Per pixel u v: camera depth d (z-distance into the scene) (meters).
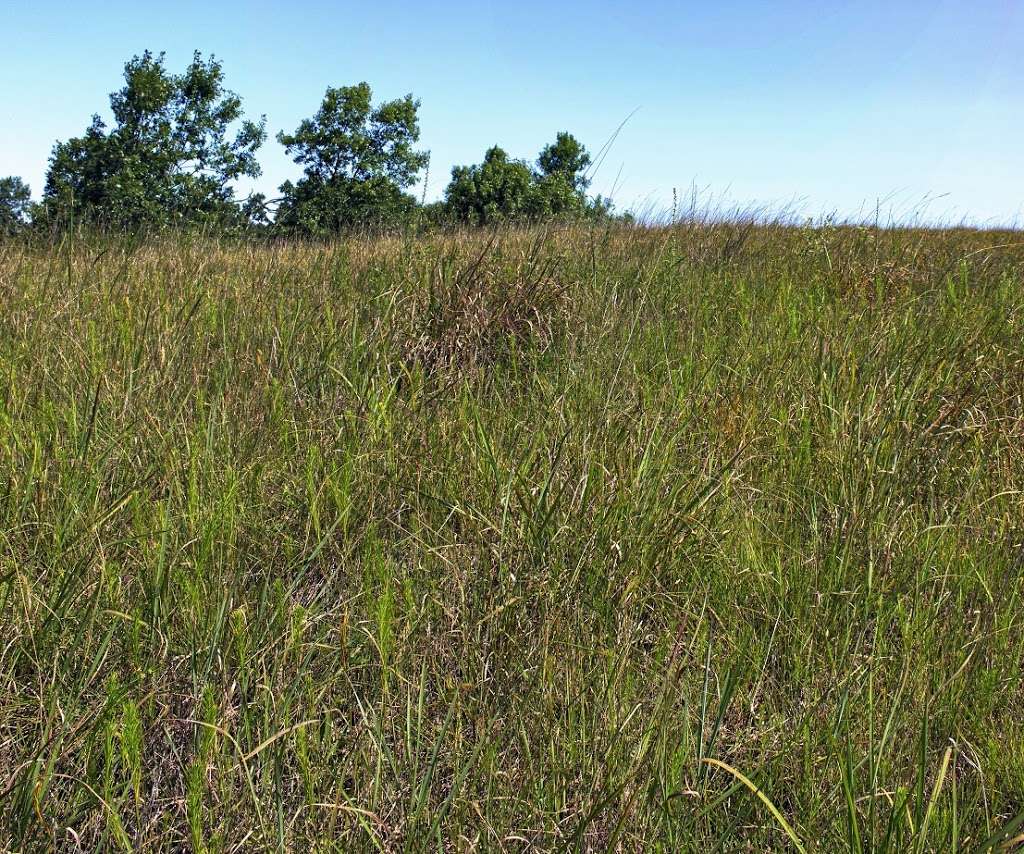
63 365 3.22
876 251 6.09
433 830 1.52
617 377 3.42
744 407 3.34
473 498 2.70
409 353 3.87
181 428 2.88
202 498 2.51
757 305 4.80
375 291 4.59
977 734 1.87
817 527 2.61
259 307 4.24
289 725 1.79
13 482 2.41
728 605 2.30
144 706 1.83
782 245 6.63
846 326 4.22
